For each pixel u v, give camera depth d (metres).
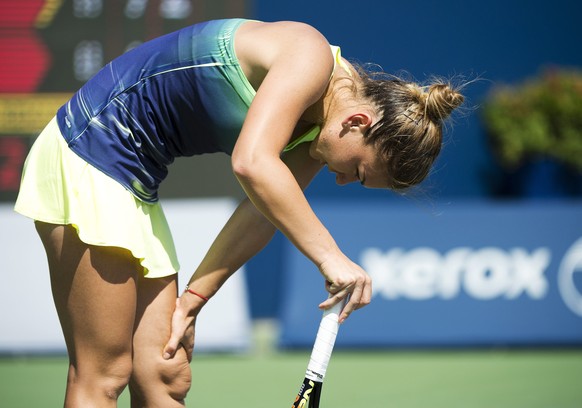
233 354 21.06
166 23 21.91
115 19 21.83
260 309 25.17
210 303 21.30
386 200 25.47
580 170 25.88
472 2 25.83
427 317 21.16
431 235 21.59
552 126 25.61
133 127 8.98
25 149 21.77
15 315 20.52
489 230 21.62
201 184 22.47
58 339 20.50
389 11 25.34
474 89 26.06
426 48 25.64
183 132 9.13
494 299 21.30
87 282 8.96
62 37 21.75
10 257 20.69
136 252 9.02
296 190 8.16
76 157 8.95
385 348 21.17
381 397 17.05
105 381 9.23
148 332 9.81
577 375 18.91
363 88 8.87
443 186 26.23
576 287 21.42
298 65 8.25
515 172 26.14
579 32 26.48
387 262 21.44
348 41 25.20
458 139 26.20
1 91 21.66
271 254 25.16
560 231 21.62
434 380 18.47
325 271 8.49
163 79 8.89
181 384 10.05
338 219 21.70
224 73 8.66
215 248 10.17
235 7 22.00
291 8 24.78
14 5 21.62
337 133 8.82
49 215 8.98
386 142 8.73
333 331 8.91
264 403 16.66
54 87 21.78
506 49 26.14
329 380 18.47
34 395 17.05
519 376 18.81
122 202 8.99
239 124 8.83
